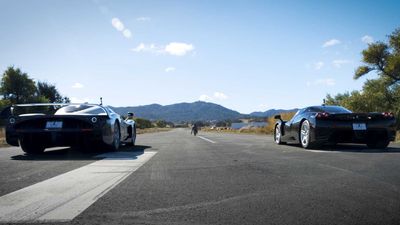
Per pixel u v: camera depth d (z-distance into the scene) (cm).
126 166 561
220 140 1475
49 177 458
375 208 305
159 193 365
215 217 282
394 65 1927
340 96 2309
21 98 4869
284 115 2383
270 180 436
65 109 795
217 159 658
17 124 759
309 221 271
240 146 1027
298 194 360
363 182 420
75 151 861
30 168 543
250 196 352
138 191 374
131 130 1046
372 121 857
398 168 529
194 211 299
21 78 4819
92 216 283
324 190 378
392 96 1980
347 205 315
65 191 373
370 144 907
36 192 368
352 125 848
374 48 2050
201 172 498
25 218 276
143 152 822
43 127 754
